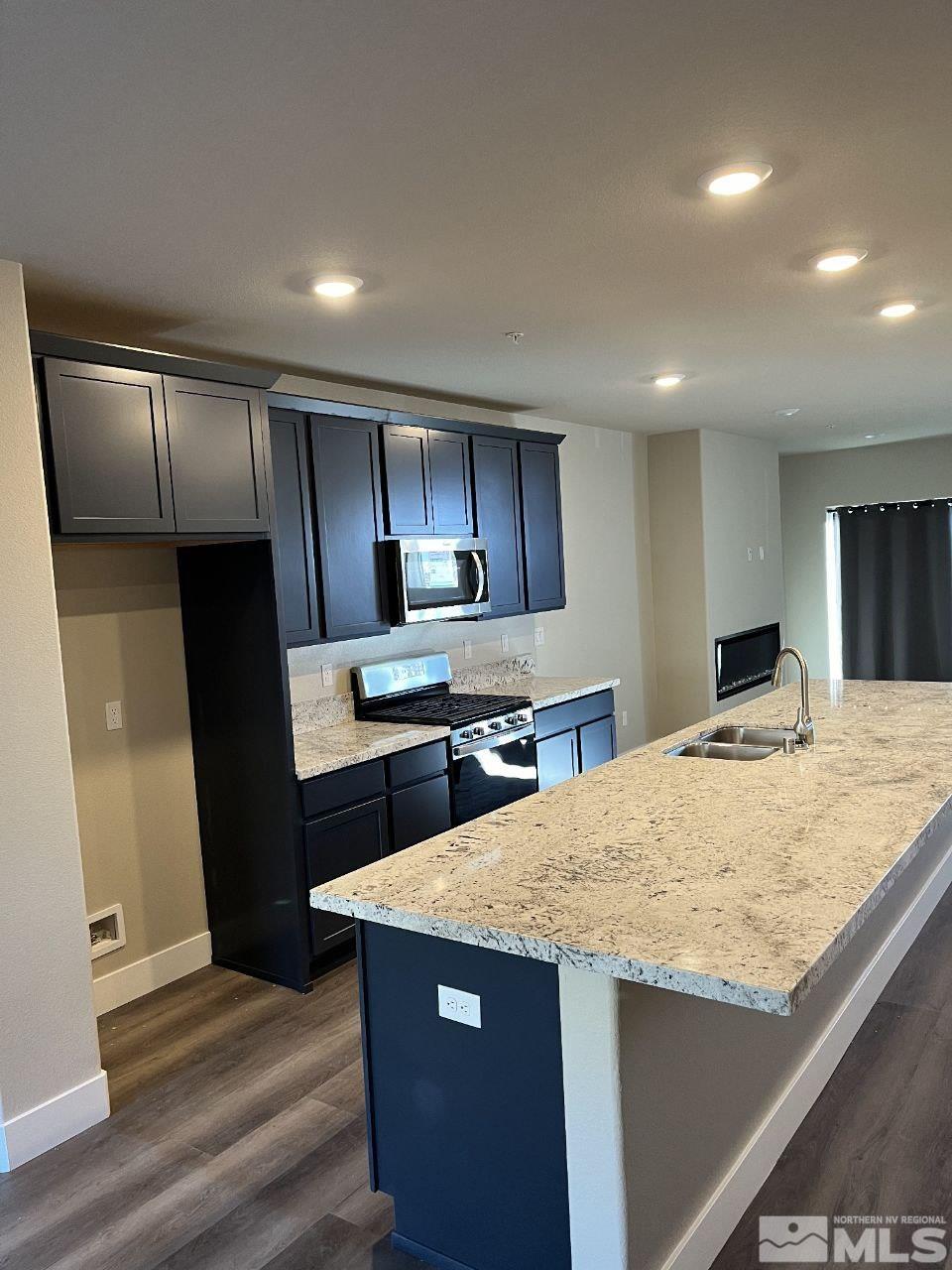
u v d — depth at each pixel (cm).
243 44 150
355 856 368
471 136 189
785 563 897
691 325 360
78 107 168
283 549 363
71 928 262
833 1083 266
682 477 692
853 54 163
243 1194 234
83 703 336
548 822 242
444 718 420
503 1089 189
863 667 859
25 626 249
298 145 188
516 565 506
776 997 140
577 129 188
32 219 219
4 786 246
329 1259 210
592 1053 172
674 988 150
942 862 394
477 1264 198
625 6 145
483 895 191
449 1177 200
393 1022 205
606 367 429
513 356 396
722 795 259
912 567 830
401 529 425
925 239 267
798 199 233
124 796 350
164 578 365
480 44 154
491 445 486
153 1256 214
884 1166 232
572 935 166
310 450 378
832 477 865
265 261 257
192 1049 310
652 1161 182
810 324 368
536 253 263
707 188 222
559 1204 184
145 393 294
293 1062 299
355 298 295
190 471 309
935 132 196
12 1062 250
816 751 304
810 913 171
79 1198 236
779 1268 200
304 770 345
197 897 378
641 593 695
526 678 566
